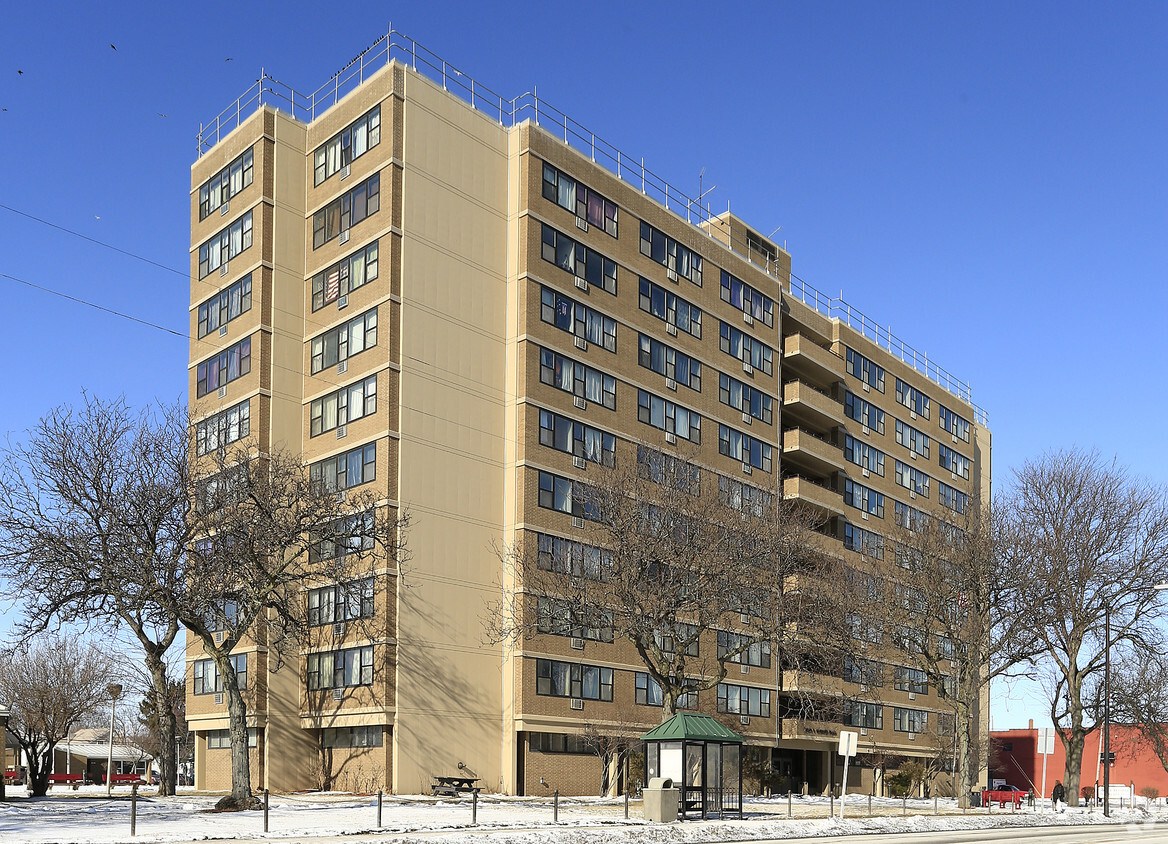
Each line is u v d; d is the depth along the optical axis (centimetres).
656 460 4966
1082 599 5572
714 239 6588
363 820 3225
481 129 5478
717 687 6100
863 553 6569
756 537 4628
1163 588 4056
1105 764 5412
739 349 6662
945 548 5606
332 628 4997
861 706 7325
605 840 2955
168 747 4409
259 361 5272
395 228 5059
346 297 5234
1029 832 4003
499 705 5100
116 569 3706
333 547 5050
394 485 4878
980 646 5406
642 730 5366
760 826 3438
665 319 6122
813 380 7581
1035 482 5700
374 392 4997
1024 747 10444
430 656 4878
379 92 5219
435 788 4562
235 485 4031
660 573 4444
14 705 7269
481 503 5178
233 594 3931
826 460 7150
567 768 5206
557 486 5347
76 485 3791
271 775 4925
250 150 5531
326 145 5491
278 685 5041
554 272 5503
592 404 5591
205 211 5800
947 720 7888
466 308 5269
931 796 7631
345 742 4928
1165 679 6369
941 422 8875
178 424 4162
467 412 5197
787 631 4828
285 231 5459
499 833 2881
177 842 2550
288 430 5309
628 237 5966
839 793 7106
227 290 5550
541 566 5134
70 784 7406
